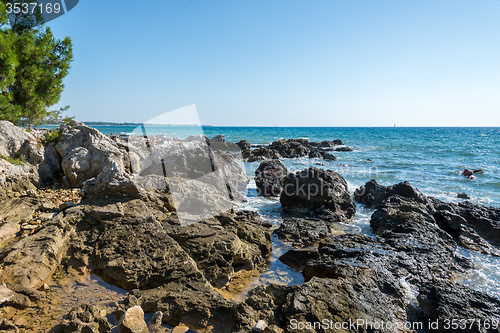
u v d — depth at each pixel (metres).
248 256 5.73
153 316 3.72
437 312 4.28
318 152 28.67
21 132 9.39
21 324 3.46
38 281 4.23
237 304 3.99
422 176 17.16
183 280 4.42
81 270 4.58
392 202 9.02
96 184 6.36
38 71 11.25
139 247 4.84
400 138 61.94
